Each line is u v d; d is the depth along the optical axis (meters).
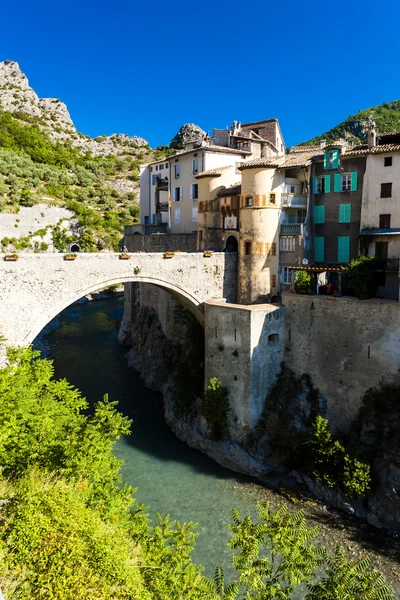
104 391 43.91
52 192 107.44
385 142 37.28
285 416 32.25
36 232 85.81
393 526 25.11
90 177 137.88
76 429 17.42
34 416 17.73
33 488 13.90
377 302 28.98
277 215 38.06
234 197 42.25
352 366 30.50
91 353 56.22
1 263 27.11
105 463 17.09
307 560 13.18
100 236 94.25
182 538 14.79
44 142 152.88
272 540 13.55
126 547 13.05
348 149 37.94
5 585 10.39
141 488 28.72
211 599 12.23
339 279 32.03
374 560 22.81
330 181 37.41
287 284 38.00
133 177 148.12
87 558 11.38
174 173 55.41
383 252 34.28
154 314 51.50
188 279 36.56
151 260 34.03
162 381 43.97
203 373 38.41
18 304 27.92
